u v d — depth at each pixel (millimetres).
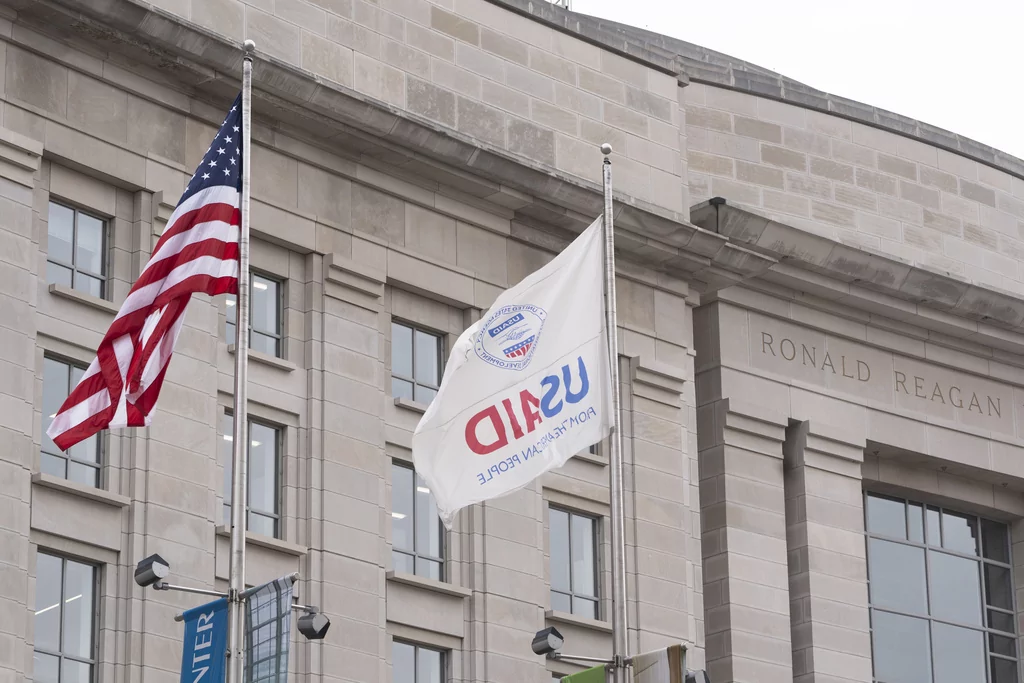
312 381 50188
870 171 64625
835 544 60312
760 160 62750
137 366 39969
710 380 59594
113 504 45938
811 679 58562
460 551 51906
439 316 53438
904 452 62938
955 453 63969
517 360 43188
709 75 62906
